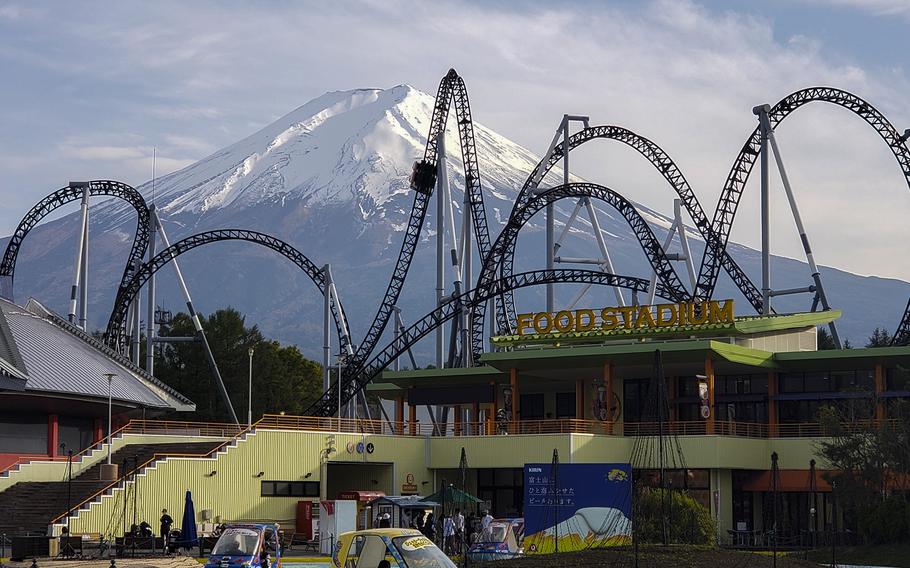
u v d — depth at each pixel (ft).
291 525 301.84
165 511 254.47
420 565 161.38
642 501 223.51
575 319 346.74
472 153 469.98
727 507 306.76
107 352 360.48
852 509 263.08
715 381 340.59
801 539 285.02
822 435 312.29
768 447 314.76
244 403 533.55
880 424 272.51
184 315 564.30
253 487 296.51
